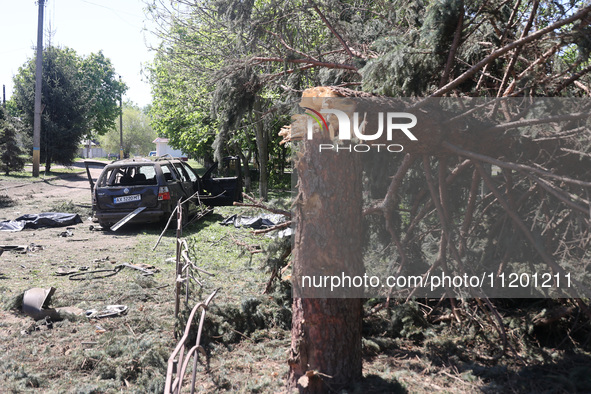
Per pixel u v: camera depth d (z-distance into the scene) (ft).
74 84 116.26
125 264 25.34
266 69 25.64
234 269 24.54
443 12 12.37
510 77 16.22
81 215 45.01
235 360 14.25
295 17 22.95
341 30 22.49
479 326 14.96
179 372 8.30
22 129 110.22
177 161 41.81
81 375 13.29
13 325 16.72
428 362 13.53
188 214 38.88
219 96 23.22
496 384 12.03
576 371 11.85
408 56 12.96
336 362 11.65
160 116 89.40
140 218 36.60
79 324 16.90
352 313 11.84
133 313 17.95
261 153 54.70
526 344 14.11
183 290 19.57
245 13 22.39
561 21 10.74
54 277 23.58
